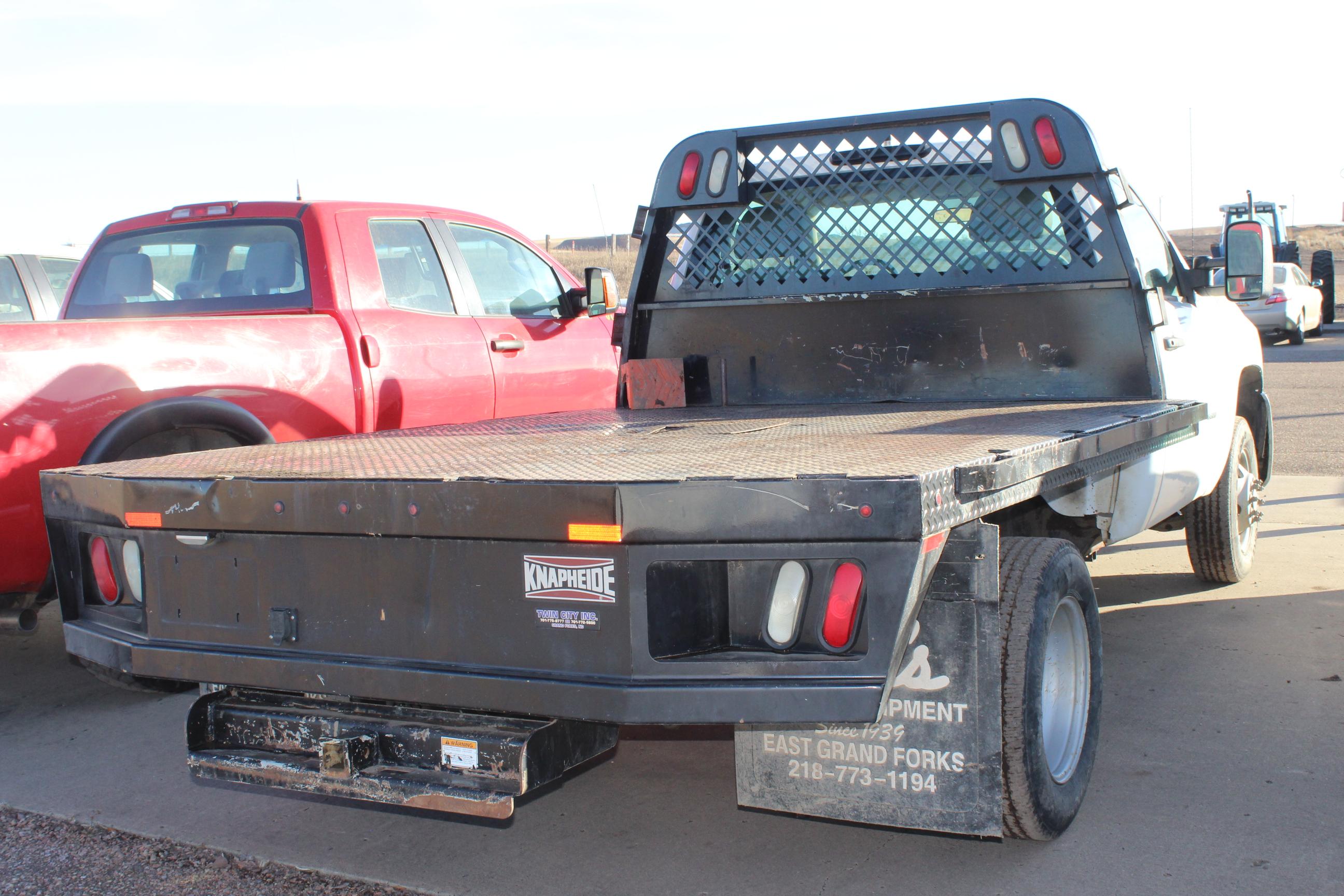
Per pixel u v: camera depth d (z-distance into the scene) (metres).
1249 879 2.92
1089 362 4.34
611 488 2.34
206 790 3.77
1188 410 4.10
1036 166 4.24
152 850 3.32
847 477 2.30
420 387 5.40
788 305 4.83
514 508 2.42
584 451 3.03
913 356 4.64
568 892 3.00
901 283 4.61
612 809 3.54
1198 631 5.15
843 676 2.35
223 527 2.75
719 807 3.54
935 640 2.73
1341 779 3.52
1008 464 2.53
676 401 4.93
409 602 2.58
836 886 2.98
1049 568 3.00
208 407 4.39
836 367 4.79
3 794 3.75
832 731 2.83
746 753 2.92
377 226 5.50
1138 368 4.26
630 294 5.08
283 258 5.30
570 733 2.66
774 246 4.84
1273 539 7.04
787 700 2.35
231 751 2.89
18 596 4.12
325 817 3.54
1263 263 4.80
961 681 2.71
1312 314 23.66
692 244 5.01
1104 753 3.78
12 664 5.30
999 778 2.70
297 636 2.71
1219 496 5.53
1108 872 2.98
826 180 4.71
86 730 4.39
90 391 4.10
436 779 2.61
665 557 2.35
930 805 2.75
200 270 5.49
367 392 5.12
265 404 4.68
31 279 8.05
